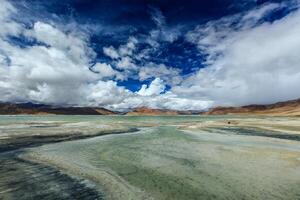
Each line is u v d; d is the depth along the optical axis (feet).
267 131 120.98
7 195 32.83
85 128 137.49
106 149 69.31
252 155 59.11
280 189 35.37
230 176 41.91
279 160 53.47
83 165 49.75
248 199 31.89
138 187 36.58
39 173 43.42
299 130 123.34
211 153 62.49
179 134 113.19
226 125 175.63
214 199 32.01
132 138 96.37
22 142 78.28
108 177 41.47
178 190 35.22
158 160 54.75
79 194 33.60
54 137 92.63
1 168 46.39
